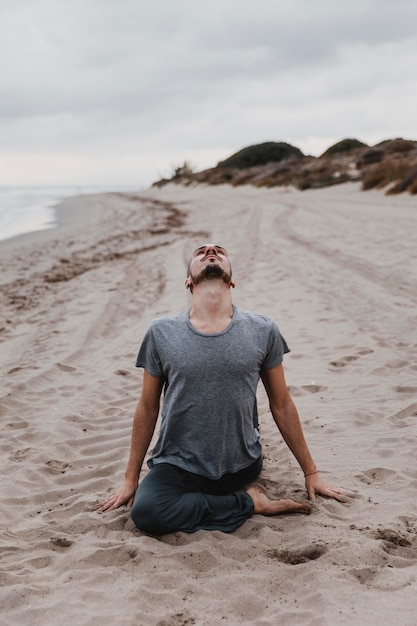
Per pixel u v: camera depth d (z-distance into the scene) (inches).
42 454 173.8
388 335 270.4
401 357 239.3
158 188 3031.5
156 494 125.9
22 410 213.6
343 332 281.6
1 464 169.0
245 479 136.7
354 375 225.5
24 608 103.0
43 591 107.7
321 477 150.7
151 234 839.1
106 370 254.8
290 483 148.6
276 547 119.5
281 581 107.6
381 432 175.2
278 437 179.0
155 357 132.0
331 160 1815.9
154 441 180.9
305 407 199.6
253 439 137.2
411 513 130.0
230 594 104.6
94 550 119.8
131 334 311.7
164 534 125.6
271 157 2753.4
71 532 131.3
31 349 294.7
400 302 326.0
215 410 127.7
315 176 1578.5
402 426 178.1
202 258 133.6
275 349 133.7
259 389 223.5
